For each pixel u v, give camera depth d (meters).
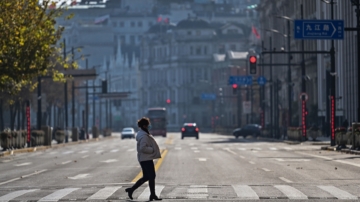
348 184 52.88
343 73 170.62
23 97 184.12
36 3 102.62
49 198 46.09
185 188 51.50
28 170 75.00
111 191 50.06
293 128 158.00
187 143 162.62
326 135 174.25
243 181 56.62
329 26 110.06
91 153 116.62
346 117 168.88
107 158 97.75
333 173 63.00
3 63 104.25
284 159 85.88
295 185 52.50
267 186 52.09
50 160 95.31
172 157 94.75
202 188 51.34
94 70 171.88
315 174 62.19
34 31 102.62
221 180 57.97
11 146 125.50
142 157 44.03
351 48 164.50
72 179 61.56
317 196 45.25
